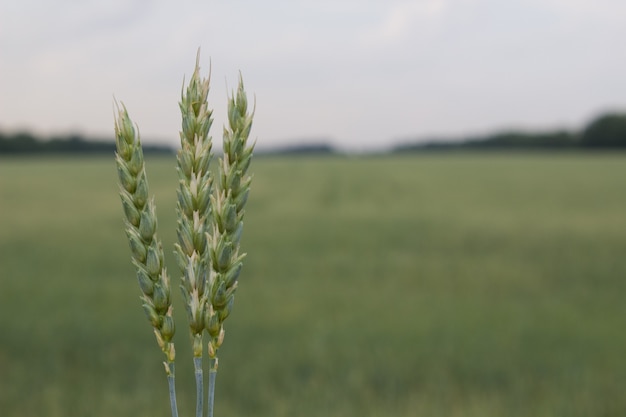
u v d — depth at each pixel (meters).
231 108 0.90
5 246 15.59
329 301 9.60
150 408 5.30
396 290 10.42
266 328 8.05
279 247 15.34
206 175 0.89
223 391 5.85
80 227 19.45
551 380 6.02
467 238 16.39
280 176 44.03
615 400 5.40
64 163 68.75
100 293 10.26
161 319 0.89
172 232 16.75
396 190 32.53
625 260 12.80
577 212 21.75
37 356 6.97
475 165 57.59
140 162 0.89
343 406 5.18
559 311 8.91
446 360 6.64
